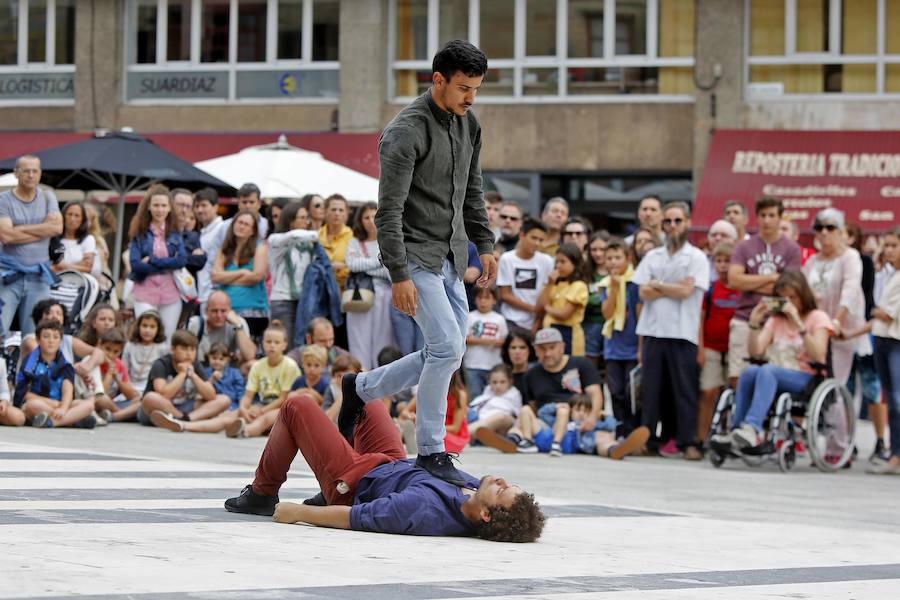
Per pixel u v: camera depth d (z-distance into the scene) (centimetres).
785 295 1511
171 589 540
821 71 3152
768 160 3066
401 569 632
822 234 1627
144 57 3450
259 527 761
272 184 2233
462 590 578
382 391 843
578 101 3247
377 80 3312
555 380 1652
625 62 3228
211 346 1714
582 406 1627
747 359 1538
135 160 2064
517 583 608
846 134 3097
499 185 3281
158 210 1761
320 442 796
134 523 749
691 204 3216
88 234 1794
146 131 3422
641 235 1809
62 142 3428
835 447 1566
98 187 2239
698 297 1617
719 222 1745
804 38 3161
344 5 3331
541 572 649
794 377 1511
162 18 3434
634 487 1233
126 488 937
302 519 779
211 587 550
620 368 1700
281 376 1642
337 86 3356
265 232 1859
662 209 1853
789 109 3152
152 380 1669
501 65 3281
